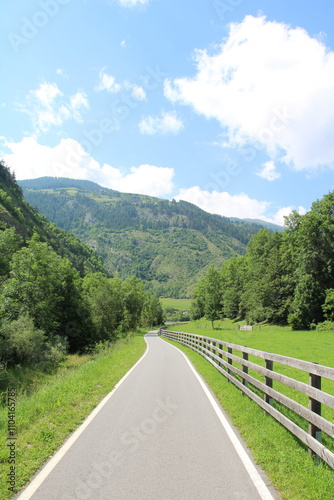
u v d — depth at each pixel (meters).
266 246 68.25
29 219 109.19
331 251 50.03
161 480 4.00
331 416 7.17
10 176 128.38
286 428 5.71
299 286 50.16
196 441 5.34
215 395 8.72
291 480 3.92
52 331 32.16
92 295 48.72
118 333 51.31
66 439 5.52
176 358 18.31
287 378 5.32
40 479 4.08
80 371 13.50
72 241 155.62
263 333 46.03
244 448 5.04
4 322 22.81
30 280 29.25
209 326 77.19
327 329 44.72
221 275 85.75
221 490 3.74
